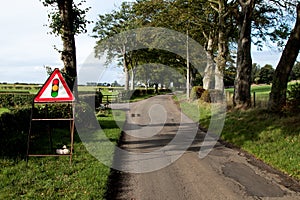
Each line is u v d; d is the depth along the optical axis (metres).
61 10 15.33
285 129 10.98
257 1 20.45
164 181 6.89
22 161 8.02
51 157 8.56
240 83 19.28
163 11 25.53
